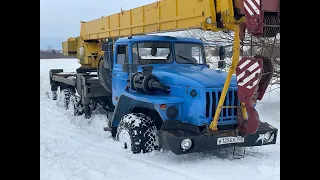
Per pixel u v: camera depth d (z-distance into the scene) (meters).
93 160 4.50
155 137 4.73
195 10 4.63
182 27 4.98
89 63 9.54
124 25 6.82
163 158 4.61
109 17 7.57
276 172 4.10
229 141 4.46
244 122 4.43
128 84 5.52
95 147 5.27
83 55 9.71
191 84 4.53
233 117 4.61
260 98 4.36
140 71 5.50
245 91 4.15
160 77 5.09
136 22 6.29
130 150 4.78
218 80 4.61
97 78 7.79
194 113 4.47
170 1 5.20
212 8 4.35
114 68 6.27
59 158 4.59
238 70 4.20
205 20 4.43
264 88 4.32
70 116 8.20
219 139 4.39
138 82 5.10
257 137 4.69
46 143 5.43
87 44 9.52
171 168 4.26
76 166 4.23
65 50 11.27
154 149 4.72
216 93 4.47
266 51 8.03
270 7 4.20
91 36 8.88
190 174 4.06
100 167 4.23
